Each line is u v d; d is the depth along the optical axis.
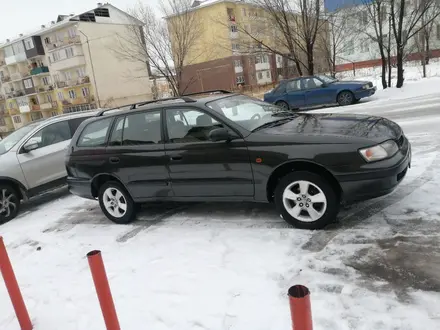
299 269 3.37
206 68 41.69
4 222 6.74
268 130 4.27
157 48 28.42
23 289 4.06
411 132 7.75
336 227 4.00
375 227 3.85
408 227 3.73
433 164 5.36
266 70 45.03
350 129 4.04
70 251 4.81
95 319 3.24
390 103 13.18
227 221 4.72
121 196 5.34
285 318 2.77
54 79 46.69
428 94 13.84
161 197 4.95
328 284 3.08
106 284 2.55
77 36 41.75
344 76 28.95
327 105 15.80
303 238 3.90
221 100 4.86
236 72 41.16
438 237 3.46
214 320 2.90
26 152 7.11
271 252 3.75
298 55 21.41
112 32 43.12
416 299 2.72
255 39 21.78
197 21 31.91
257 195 4.27
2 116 58.09
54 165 7.43
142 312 3.18
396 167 3.71
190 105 4.62
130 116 5.09
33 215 6.81
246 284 3.29
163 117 4.79
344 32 27.75
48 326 3.29
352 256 3.42
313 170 3.97
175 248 4.26
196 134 4.54
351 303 2.81
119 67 43.88
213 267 3.68
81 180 5.59
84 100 43.84
